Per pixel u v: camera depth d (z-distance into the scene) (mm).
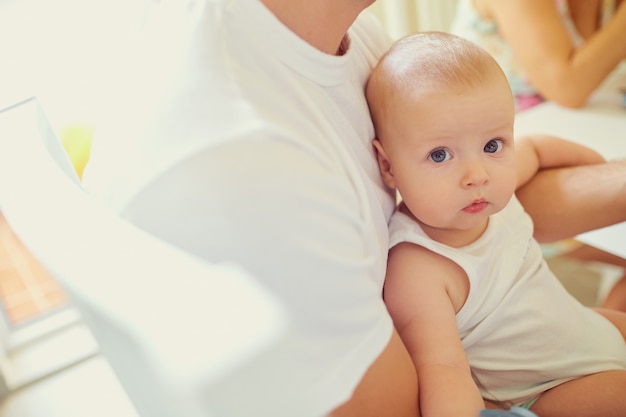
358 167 779
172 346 531
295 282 587
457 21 1804
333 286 606
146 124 652
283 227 584
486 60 844
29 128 843
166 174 612
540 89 1603
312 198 608
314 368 583
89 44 1410
